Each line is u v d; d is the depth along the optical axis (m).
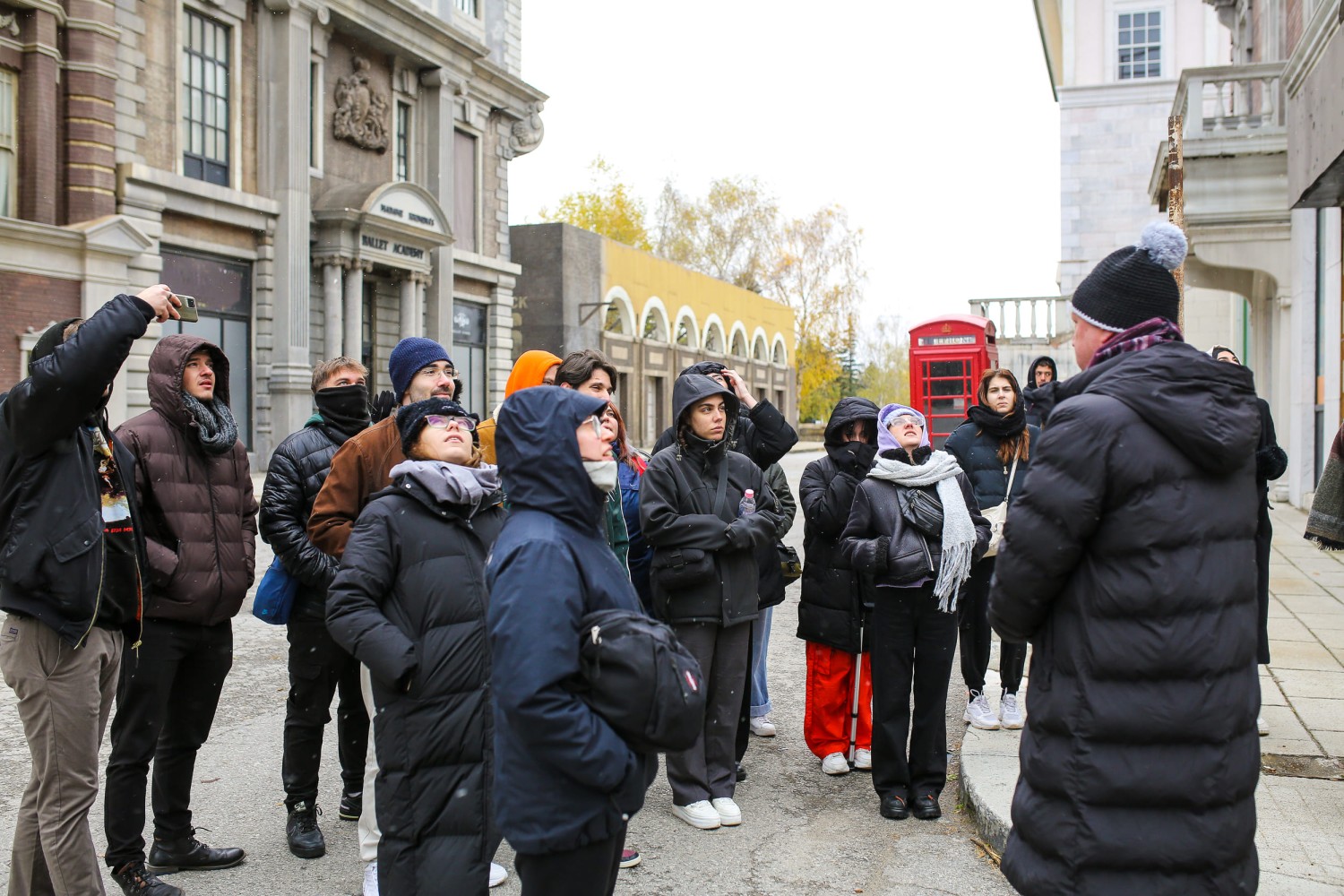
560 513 2.67
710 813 4.78
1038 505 2.60
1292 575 10.44
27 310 17.42
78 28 18.39
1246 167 13.83
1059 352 33.06
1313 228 14.50
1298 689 6.35
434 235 26.59
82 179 18.52
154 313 3.43
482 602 3.32
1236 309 23.52
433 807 3.17
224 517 4.26
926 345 25.69
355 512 4.29
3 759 5.52
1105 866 2.51
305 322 23.05
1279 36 15.87
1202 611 2.51
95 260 18.41
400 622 3.29
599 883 2.58
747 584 4.91
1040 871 2.60
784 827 4.77
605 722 2.51
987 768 5.05
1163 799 2.49
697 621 4.80
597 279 35.88
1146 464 2.52
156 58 20.17
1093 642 2.56
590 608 2.63
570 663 2.49
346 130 25.25
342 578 3.29
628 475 5.24
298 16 22.89
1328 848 4.14
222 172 21.92
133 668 3.92
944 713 4.91
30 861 3.48
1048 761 2.62
